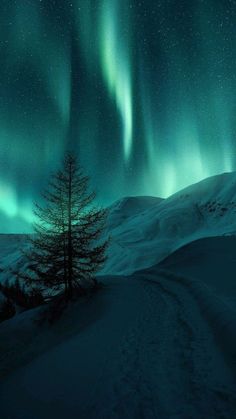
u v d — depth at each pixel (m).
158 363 7.45
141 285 24.16
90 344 10.31
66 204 22.84
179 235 102.19
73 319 18.61
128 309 15.62
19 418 5.97
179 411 5.21
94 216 23.41
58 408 6.05
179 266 32.16
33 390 7.28
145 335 10.15
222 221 103.44
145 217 135.75
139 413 5.32
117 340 10.12
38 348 15.47
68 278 22.38
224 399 5.38
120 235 111.25
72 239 23.11
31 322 20.53
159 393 5.93
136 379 6.72
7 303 27.00
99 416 5.43
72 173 23.45
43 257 22.39
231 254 28.72
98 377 7.21
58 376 7.82
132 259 80.56
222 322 9.26
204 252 34.25
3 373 12.22
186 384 6.12
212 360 7.08
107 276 34.28
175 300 15.93
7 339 18.55
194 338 8.93
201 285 17.30
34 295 28.14
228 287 15.79
